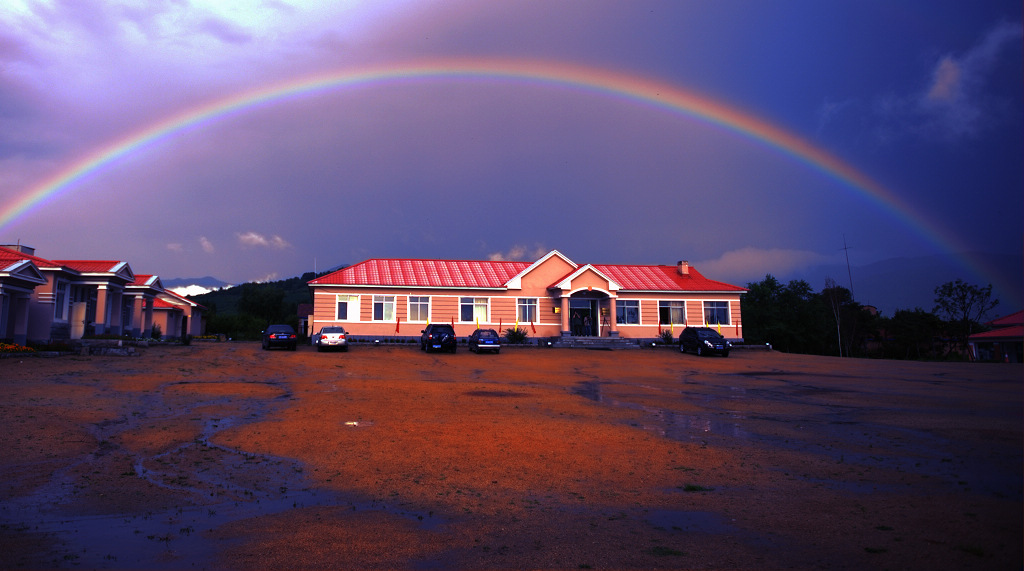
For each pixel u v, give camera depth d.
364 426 13.64
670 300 47.56
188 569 5.95
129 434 12.40
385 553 6.45
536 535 7.07
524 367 29.80
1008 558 6.30
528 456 11.09
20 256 31.89
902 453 11.59
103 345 29.55
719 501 8.50
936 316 69.38
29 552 6.30
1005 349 49.38
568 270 46.56
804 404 18.34
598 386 22.81
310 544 6.70
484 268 47.81
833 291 73.44
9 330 31.20
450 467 10.23
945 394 20.70
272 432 12.87
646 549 6.62
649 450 11.72
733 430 14.00
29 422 12.95
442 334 37.12
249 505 8.13
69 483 8.99
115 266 38.88
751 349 47.03
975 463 10.77
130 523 7.35
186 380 21.14
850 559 6.31
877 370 30.31
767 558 6.35
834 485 9.34
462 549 6.60
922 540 6.88
